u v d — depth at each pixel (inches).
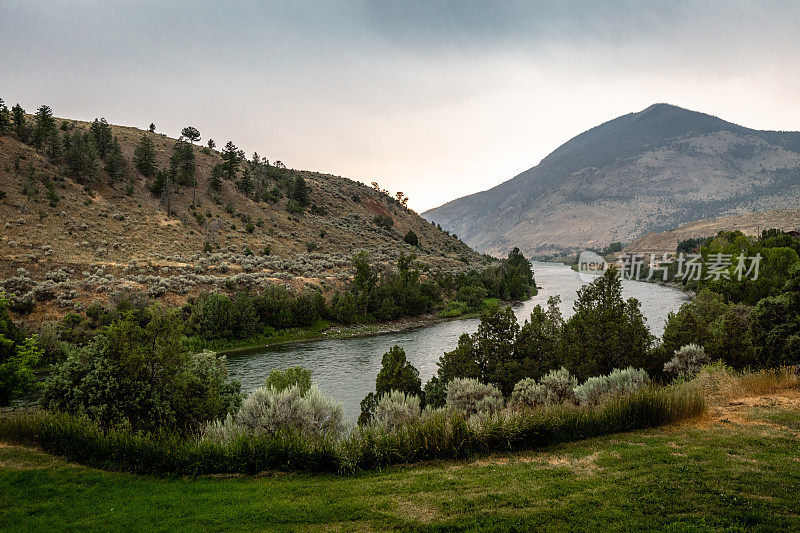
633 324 892.6
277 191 5216.5
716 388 600.4
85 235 2888.8
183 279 2571.4
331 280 3331.7
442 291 3895.2
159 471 398.9
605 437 443.8
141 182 4101.9
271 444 409.7
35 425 467.8
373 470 403.5
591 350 870.4
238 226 4133.9
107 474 392.5
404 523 279.0
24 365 896.9
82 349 614.2
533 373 951.6
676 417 477.7
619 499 291.0
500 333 1031.6
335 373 1733.5
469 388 764.6
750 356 863.1
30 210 2876.5
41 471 393.1
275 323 2532.0
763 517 253.0
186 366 629.0
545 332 1103.6
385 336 2583.7
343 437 467.8
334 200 6294.3
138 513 309.6
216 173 4790.8
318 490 348.8
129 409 560.1
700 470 329.7
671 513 267.4
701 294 1962.4
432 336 2573.8
